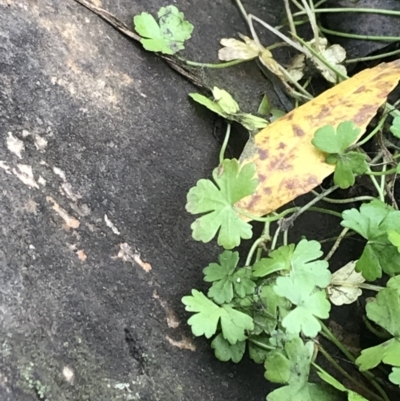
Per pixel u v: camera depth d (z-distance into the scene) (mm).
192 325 194
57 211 198
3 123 200
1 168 193
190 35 261
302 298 197
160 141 237
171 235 221
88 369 182
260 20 292
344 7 310
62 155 208
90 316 190
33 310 179
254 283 207
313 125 244
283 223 233
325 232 263
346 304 251
